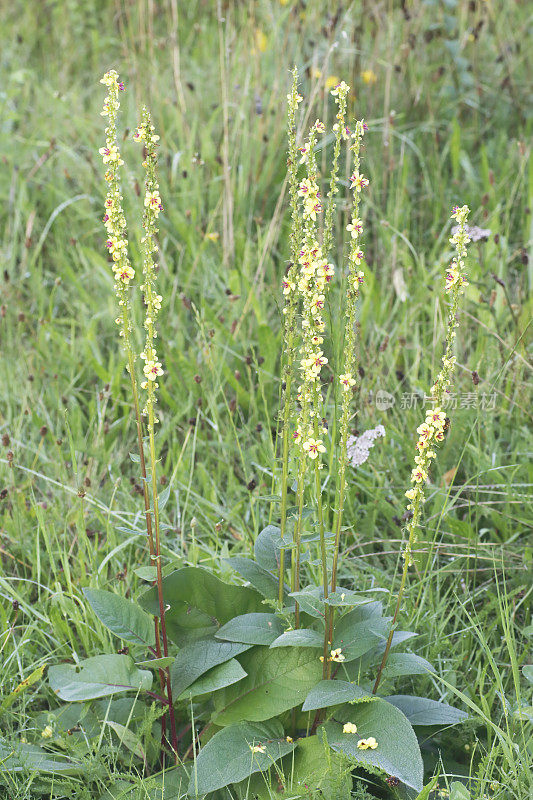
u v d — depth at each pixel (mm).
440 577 2744
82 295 4047
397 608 2076
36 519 3018
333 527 2861
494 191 4398
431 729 2189
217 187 4520
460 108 5133
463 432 3086
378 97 5031
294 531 2146
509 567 2779
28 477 3221
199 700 2266
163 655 2166
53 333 3807
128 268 1985
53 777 2057
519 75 5355
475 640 2537
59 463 3234
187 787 2076
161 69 5473
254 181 4516
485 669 2279
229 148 4574
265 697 2121
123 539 2947
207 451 3305
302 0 4945
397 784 1939
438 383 1961
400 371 3408
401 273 3791
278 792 1988
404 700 2162
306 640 2006
